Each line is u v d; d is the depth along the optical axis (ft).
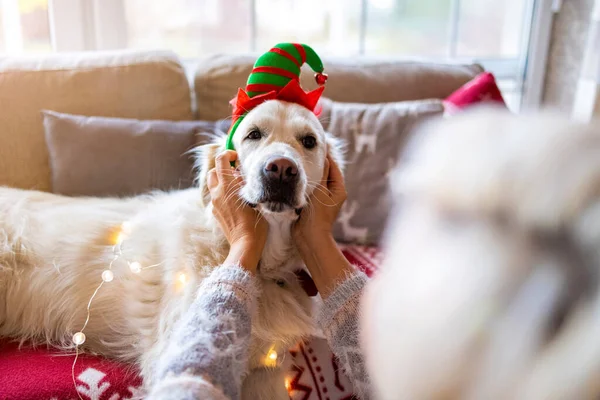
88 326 4.09
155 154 5.30
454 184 1.00
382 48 8.70
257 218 3.70
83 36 7.18
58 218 4.55
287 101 4.06
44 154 5.51
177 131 5.41
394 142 5.60
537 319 0.86
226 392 2.33
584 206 0.86
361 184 5.56
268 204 3.57
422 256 1.04
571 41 8.27
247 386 3.70
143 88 5.84
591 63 7.20
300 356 3.97
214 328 2.58
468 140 1.04
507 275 0.91
